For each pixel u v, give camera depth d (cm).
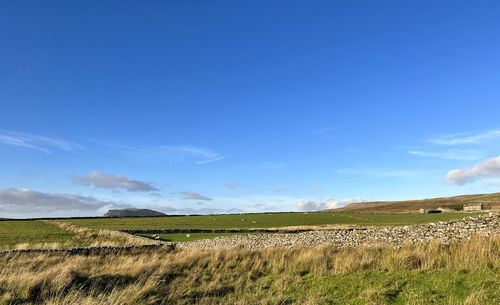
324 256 1836
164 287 1417
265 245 2884
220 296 1311
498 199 13912
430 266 1335
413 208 16088
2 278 1394
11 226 6994
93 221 9006
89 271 1669
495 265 1192
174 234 5700
